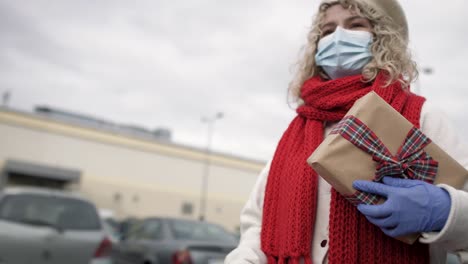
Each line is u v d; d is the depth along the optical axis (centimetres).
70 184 2805
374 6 150
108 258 486
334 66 152
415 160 108
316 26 167
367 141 108
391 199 101
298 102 175
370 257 111
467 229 99
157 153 3077
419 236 105
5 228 445
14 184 2741
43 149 2711
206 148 3288
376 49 146
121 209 2880
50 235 458
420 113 126
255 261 130
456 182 109
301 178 127
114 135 2939
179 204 3102
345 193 107
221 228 618
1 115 2612
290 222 125
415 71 146
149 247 568
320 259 120
